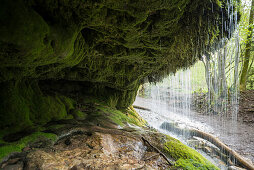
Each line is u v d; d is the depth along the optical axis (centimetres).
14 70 189
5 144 161
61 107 318
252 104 888
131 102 726
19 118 207
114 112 461
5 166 135
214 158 460
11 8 102
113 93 584
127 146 247
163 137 312
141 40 264
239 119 823
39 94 276
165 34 263
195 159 244
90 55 290
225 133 695
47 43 142
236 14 311
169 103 1391
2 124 185
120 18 194
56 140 210
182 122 875
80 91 490
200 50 388
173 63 475
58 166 154
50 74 292
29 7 119
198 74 1068
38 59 162
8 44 116
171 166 216
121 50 299
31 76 240
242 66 985
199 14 264
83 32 239
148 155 236
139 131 338
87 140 228
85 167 167
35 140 189
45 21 139
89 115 370
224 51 464
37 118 250
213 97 1011
